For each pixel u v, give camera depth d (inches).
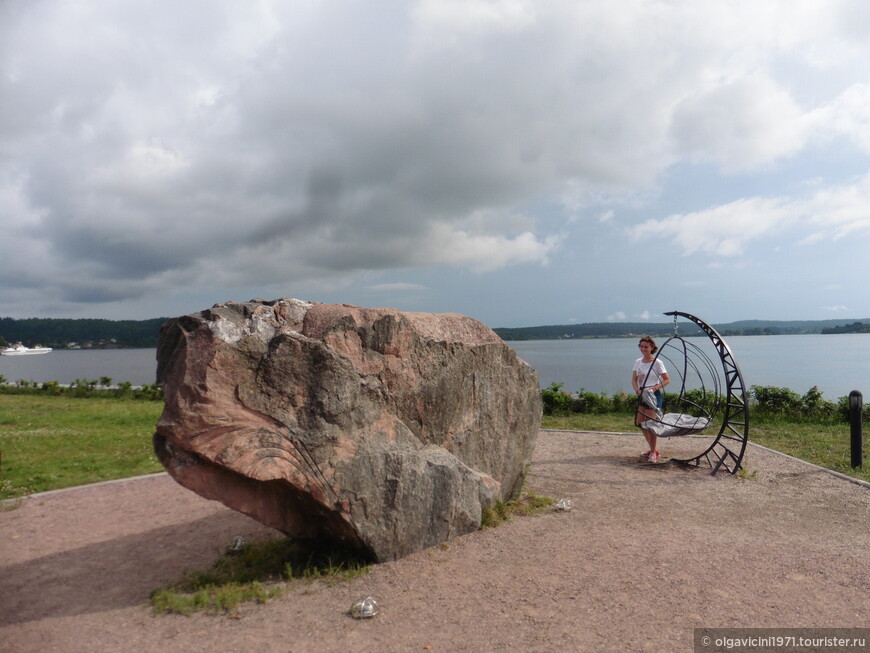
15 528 237.0
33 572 192.1
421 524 198.1
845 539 215.9
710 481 305.3
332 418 175.6
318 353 174.9
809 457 365.1
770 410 518.9
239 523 239.0
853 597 165.8
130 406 617.6
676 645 139.7
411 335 207.8
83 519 247.8
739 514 247.6
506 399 252.5
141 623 153.2
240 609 159.6
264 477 160.2
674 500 268.7
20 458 354.3
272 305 191.5
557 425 505.7
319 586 173.0
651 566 187.2
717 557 195.2
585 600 163.3
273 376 167.3
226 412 158.9
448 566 186.7
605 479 309.1
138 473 328.8
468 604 161.0
